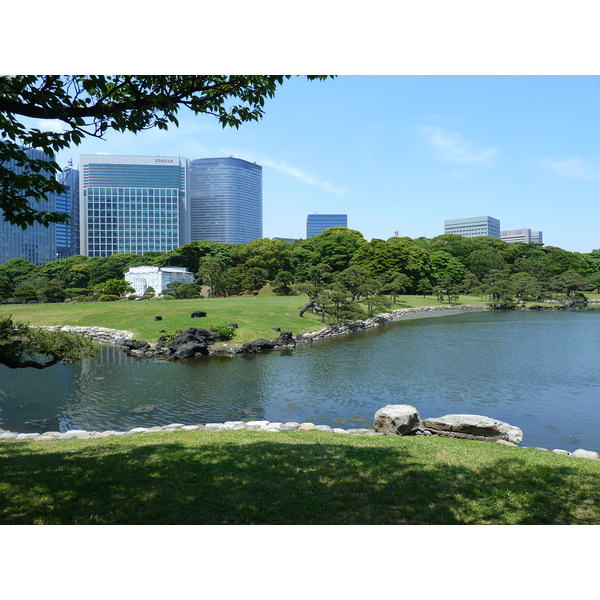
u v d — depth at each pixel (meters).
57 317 51.91
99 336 44.25
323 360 32.78
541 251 132.75
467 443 13.01
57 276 121.56
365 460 9.80
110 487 7.96
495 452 11.16
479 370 28.89
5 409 20.33
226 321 45.66
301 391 23.73
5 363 12.30
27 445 12.77
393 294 81.62
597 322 58.75
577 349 36.97
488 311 78.94
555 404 21.17
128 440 13.05
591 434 17.02
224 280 86.19
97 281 119.12
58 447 12.20
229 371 28.94
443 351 36.44
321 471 8.95
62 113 7.04
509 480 8.46
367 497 7.63
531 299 93.06
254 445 11.46
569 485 8.21
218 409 20.45
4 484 8.12
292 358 33.72
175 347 35.81
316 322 49.72
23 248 177.75
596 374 27.61
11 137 7.84
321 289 52.53
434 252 111.06
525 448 12.37
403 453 10.60
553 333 47.38
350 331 50.09
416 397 22.50
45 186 8.77
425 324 57.53
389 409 15.82
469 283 101.56
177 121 8.53
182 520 6.74
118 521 6.68
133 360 33.28
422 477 8.61
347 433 15.29
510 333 47.62
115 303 63.09
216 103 9.02
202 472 8.86
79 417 19.17
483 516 6.95
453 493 7.80
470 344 40.00
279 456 10.12
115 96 8.56
